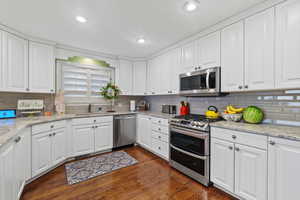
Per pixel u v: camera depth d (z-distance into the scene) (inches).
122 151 121.5
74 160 102.4
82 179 78.5
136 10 66.6
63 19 74.0
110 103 143.5
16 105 96.4
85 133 107.1
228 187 64.7
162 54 120.8
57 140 90.0
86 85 131.6
